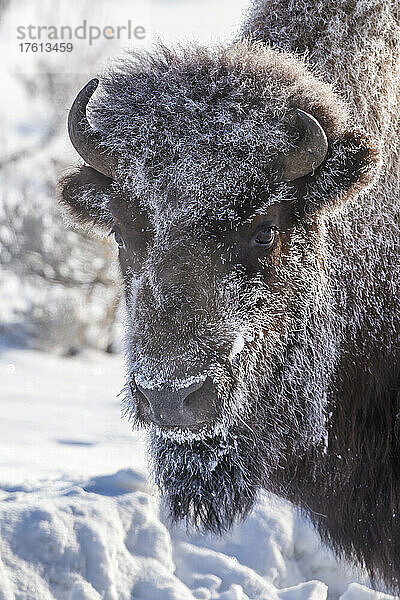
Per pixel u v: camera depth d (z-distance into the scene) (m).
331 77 12.60
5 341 36.03
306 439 12.48
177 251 10.67
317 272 11.90
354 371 12.68
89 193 12.31
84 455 19.80
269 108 11.14
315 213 11.62
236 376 11.00
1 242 36.78
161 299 10.51
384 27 12.83
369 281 12.52
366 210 12.41
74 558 12.47
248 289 11.04
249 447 11.98
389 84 12.76
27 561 12.19
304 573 15.96
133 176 11.00
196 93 11.18
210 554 14.47
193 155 10.78
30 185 38.12
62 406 26.62
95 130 11.56
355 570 15.09
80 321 36.28
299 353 11.91
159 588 12.99
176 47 12.41
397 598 14.42
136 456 19.84
